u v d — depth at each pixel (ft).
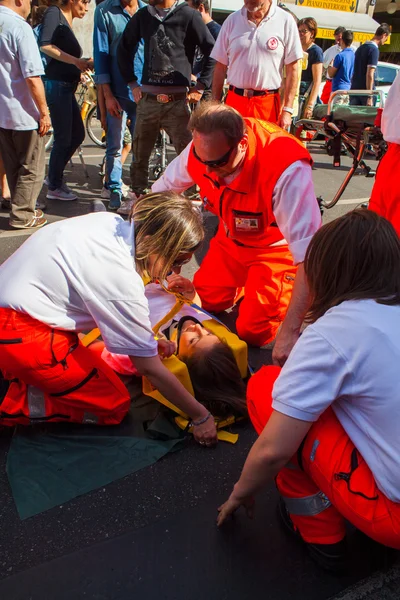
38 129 13.52
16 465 6.86
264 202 8.09
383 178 9.20
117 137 15.93
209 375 7.59
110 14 15.01
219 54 14.32
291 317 7.18
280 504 6.23
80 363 6.89
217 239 10.08
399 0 60.34
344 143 15.38
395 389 4.29
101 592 5.36
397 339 4.33
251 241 9.00
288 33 13.46
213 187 8.55
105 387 7.20
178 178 9.18
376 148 14.52
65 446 7.18
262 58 13.47
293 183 7.50
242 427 7.76
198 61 17.24
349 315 4.43
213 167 7.65
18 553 5.74
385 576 5.63
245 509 6.26
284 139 7.84
